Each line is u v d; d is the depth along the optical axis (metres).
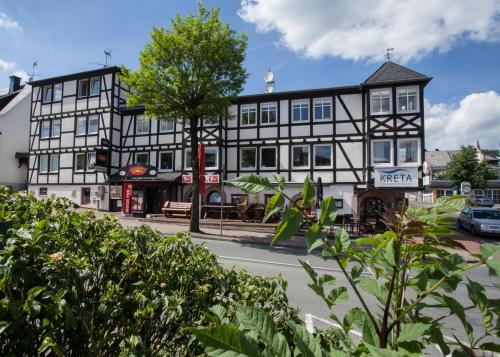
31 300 1.29
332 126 20.06
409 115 18.33
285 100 21.20
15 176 30.69
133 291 1.99
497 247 0.92
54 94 27.39
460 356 1.01
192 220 15.24
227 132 22.19
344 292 1.38
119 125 25.86
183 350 1.83
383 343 1.06
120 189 24.28
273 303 2.28
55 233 1.93
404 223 1.01
